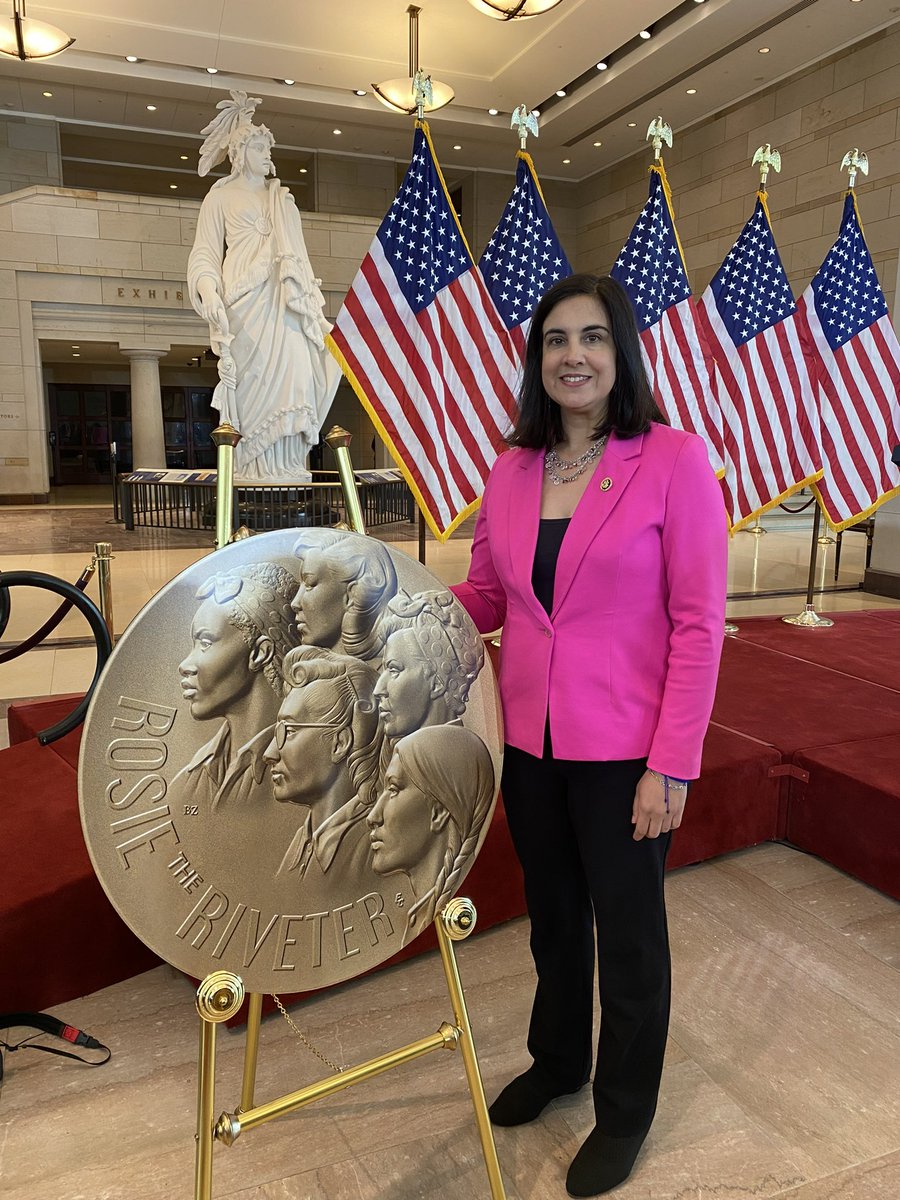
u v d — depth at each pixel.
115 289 16.77
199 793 1.24
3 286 16.22
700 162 17.78
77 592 2.93
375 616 1.40
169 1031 2.19
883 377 5.82
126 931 2.36
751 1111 1.90
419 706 1.44
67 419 25.52
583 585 1.58
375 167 20.33
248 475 11.41
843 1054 2.09
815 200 15.03
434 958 2.50
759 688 4.07
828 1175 1.73
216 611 1.25
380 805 1.40
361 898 1.40
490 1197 1.69
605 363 1.58
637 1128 1.70
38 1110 1.91
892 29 13.29
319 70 15.57
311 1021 2.22
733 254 5.53
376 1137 1.84
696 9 13.45
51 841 2.45
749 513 5.59
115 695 1.17
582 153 19.88
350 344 4.13
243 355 11.02
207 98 16.88
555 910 1.78
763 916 2.70
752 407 5.52
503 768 1.75
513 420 1.78
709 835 2.99
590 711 1.59
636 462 1.58
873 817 2.81
